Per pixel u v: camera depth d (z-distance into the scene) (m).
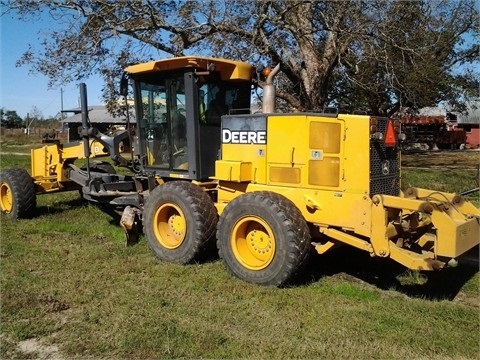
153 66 6.49
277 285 5.12
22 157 22.23
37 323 4.35
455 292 5.24
